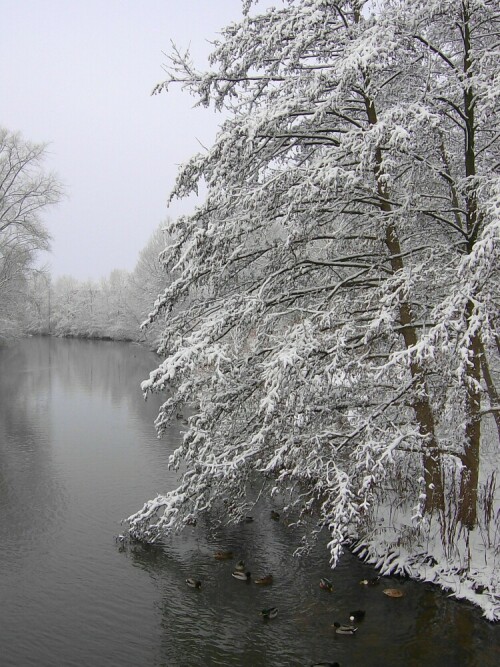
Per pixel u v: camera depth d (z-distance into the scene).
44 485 13.40
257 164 9.27
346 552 9.80
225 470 9.18
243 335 9.75
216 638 7.43
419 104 7.32
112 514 11.62
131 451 16.52
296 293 9.39
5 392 27.56
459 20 8.09
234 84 9.20
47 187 34.19
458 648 7.12
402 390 8.45
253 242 9.59
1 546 10.05
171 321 9.81
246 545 10.17
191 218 9.21
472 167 8.63
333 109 8.34
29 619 7.79
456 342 7.37
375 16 7.86
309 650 7.15
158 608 8.10
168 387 8.53
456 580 8.27
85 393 27.80
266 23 8.63
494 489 9.61
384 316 7.52
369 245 9.86
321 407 9.05
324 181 7.27
